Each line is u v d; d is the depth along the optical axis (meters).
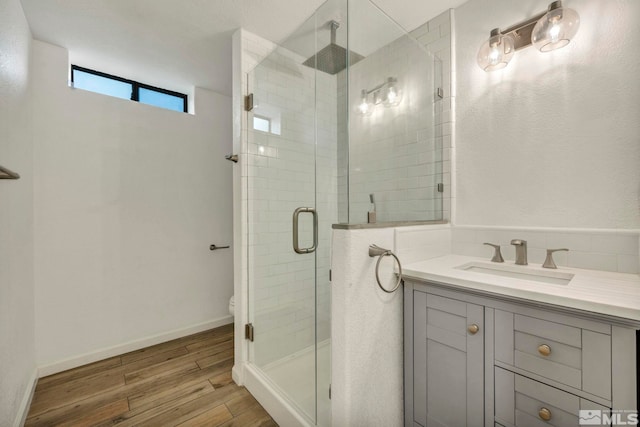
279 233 1.73
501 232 1.51
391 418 1.27
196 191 2.62
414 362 1.26
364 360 1.16
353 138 1.35
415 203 1.63
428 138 1.73
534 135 1.41
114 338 2.20
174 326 2.50
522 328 0.95
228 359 2.16
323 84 1.47
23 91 1.60
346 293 1.11
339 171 1.36
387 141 1.50
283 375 1.59
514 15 1.47
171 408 1.61
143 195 2.33
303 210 1.54
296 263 1.59
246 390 1.78
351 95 1.35
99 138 2.12
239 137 1.88
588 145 1.26
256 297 1.84
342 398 1.11
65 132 1.98
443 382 1.16
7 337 1.31
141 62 2.21
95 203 2.11
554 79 1.35
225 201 2.81
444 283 1.14
